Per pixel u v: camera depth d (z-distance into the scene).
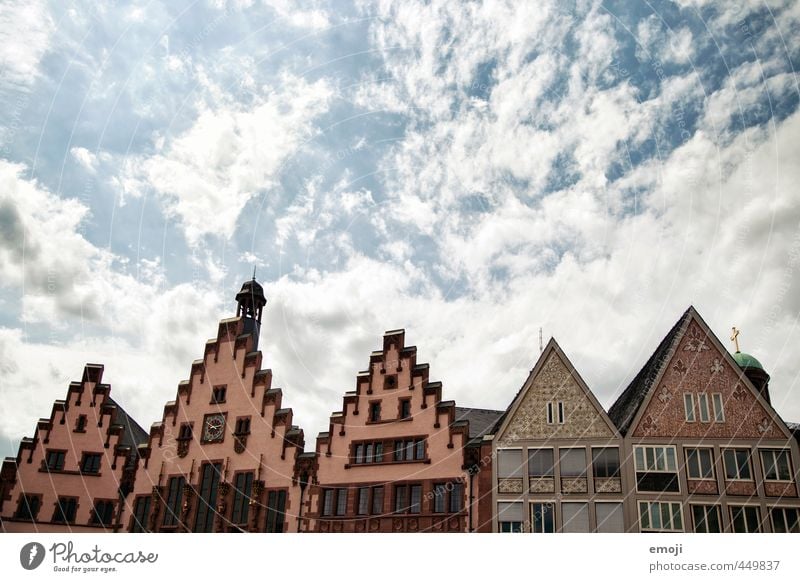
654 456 40.59
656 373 43.25
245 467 46.59
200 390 49.97
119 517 47.72
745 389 41.38
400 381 45.66
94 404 51.16
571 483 40.75
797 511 38.53
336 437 45.53
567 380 43.34
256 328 53.59
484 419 48.75
